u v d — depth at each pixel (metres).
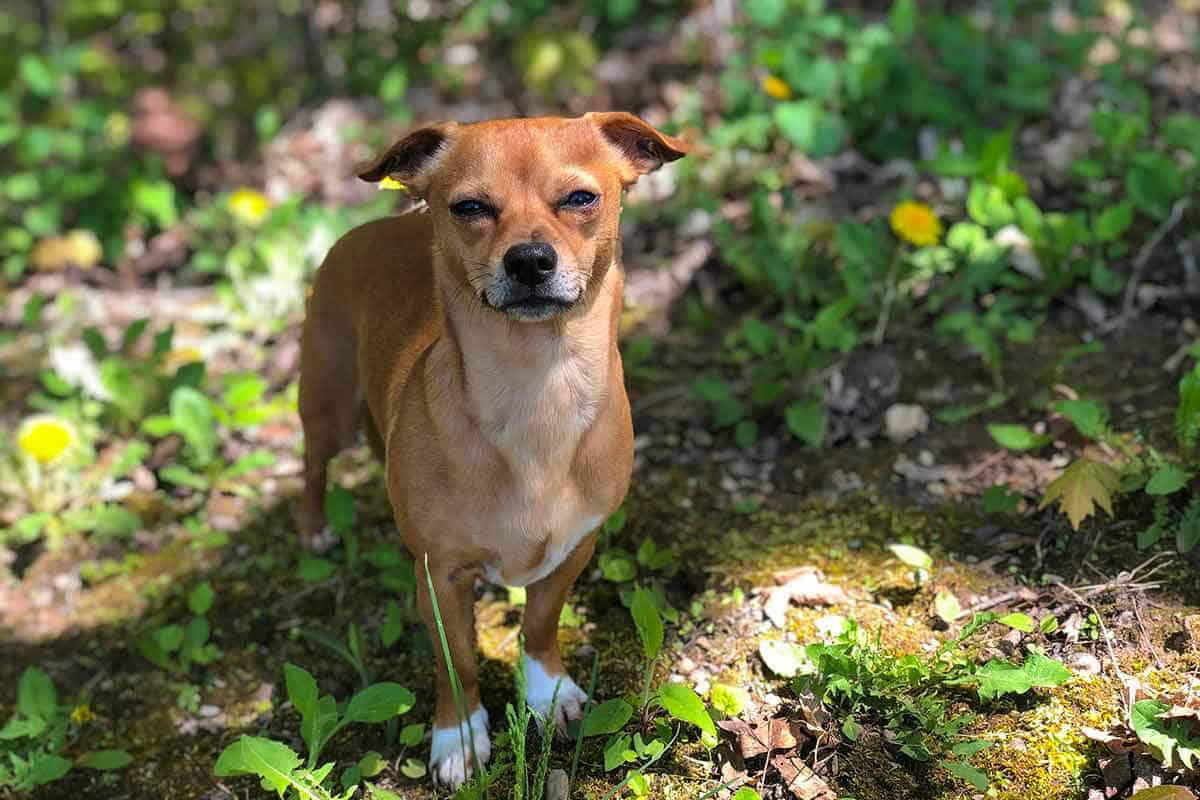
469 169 0.93
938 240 1.35
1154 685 0.98
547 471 0.95
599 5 1.83
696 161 1.50
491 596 1.13
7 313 1.55
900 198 1.38
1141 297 1.26
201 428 1.27
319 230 1.48
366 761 1.02
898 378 1.24
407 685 1.08
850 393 1.23
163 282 1.58
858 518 1.14
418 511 0.96
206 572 1.21
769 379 1.26
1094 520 1.09
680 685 0.96
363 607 1.15
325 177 1.72
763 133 1.51
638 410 1.27
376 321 1.07
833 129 1.44
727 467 1.21
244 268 1.52
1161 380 1.19
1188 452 1.10
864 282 1.30
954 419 1.20
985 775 0.96
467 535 0.96
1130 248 1.30
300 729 1.07
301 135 1.83
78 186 1.70
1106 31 1.71
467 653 1.00
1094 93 1.53
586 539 0.99
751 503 1.17
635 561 1.13
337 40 2.01
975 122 1.48
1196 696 0.96
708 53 1.71
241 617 1.16
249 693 1.10
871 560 1.11
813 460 1.20
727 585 1.10
